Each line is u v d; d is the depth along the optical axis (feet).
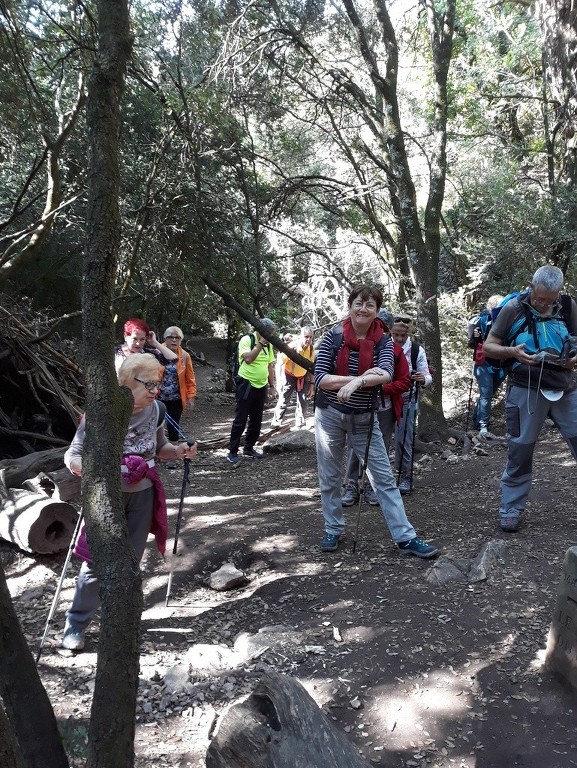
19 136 25.08
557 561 14.79
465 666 11.36
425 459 27.40
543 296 15.72
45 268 37.29
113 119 6.69
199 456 32.27
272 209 34.42
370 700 10.71
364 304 15.69
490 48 53.83
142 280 40.70
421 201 53.06
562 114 39.47
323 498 16.67
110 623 5.64
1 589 5.90
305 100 37.22
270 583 15.15
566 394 16.28
